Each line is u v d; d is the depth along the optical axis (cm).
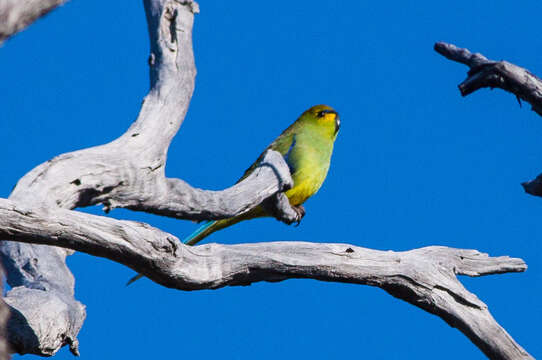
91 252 739
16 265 973
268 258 1013
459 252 1220
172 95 1067
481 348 1173
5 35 523
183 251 866
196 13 1169
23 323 841
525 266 1265
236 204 1080
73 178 859
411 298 1158
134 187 945
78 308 939
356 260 1092
